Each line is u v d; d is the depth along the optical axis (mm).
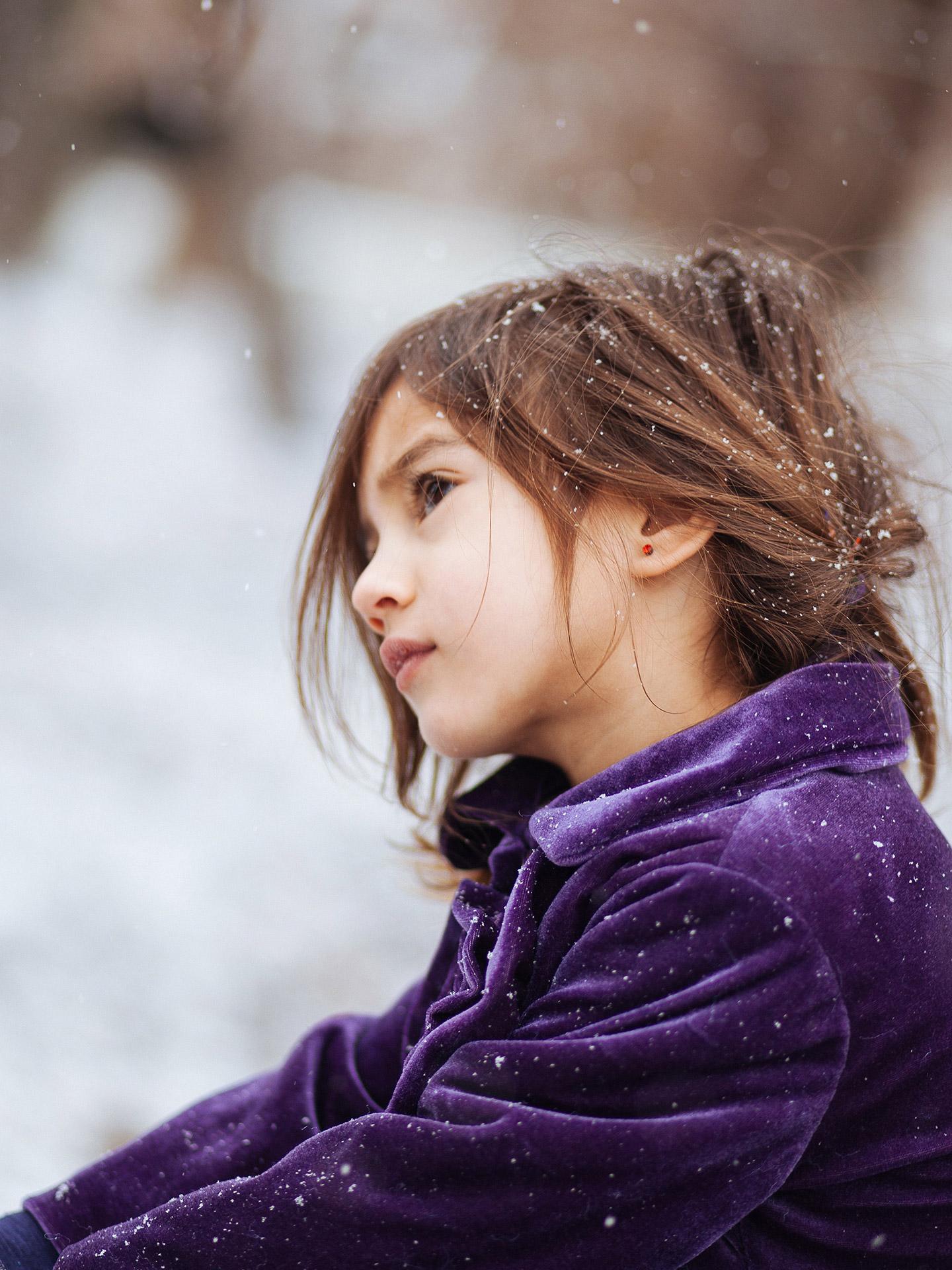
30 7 8125
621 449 1144
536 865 1076
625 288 1296
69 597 5945
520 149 8672
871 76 7383
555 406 1155
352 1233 920
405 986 3365
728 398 1203
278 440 8602
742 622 1144
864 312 1731
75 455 7711
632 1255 893
